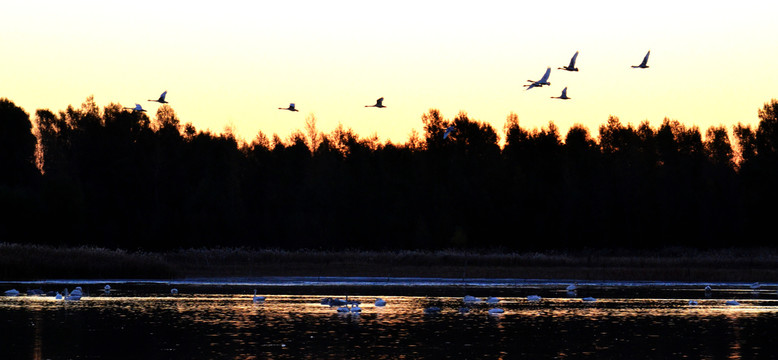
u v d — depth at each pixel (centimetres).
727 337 4672
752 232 13300
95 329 4806
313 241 13488
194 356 4034
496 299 6291
